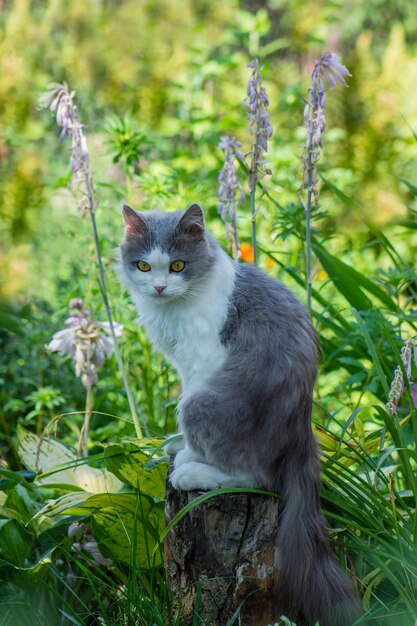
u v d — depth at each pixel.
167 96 8.51
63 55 9.27
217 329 3.39
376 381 4.50
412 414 3.36
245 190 6.63
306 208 4.16
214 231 6.57
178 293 3.43
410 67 8.80
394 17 10.39
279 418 3.25
